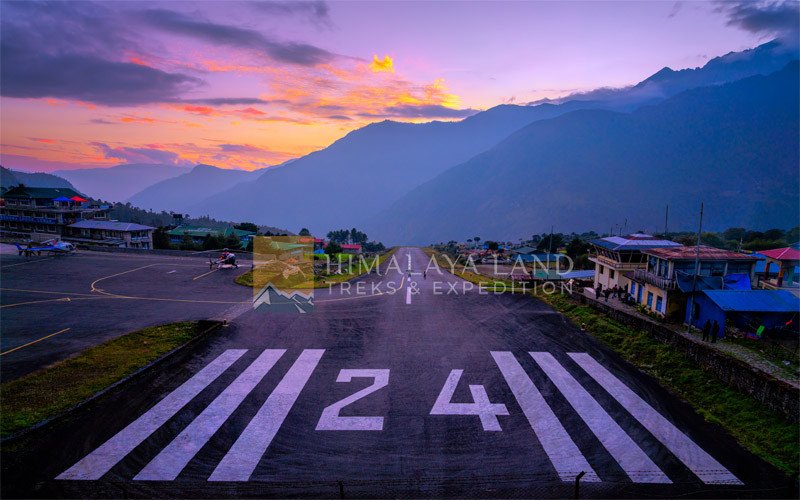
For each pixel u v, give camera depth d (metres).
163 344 28.14
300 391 22.11
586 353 27.95
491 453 17.25
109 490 14.73
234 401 20.91
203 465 16.20
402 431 18.67
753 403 20.47
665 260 36.53
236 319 34.50
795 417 18.73
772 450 17.47
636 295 41.62
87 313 34.94
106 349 26.66
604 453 17.28
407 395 21.89
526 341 30.31
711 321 31.75
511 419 19.72
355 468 16.28
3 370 23.45
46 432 17.77
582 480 15.75
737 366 21.92
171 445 17.30
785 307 30.14
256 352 27.38
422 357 27.03
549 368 25.42
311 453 17.09
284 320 34.69
